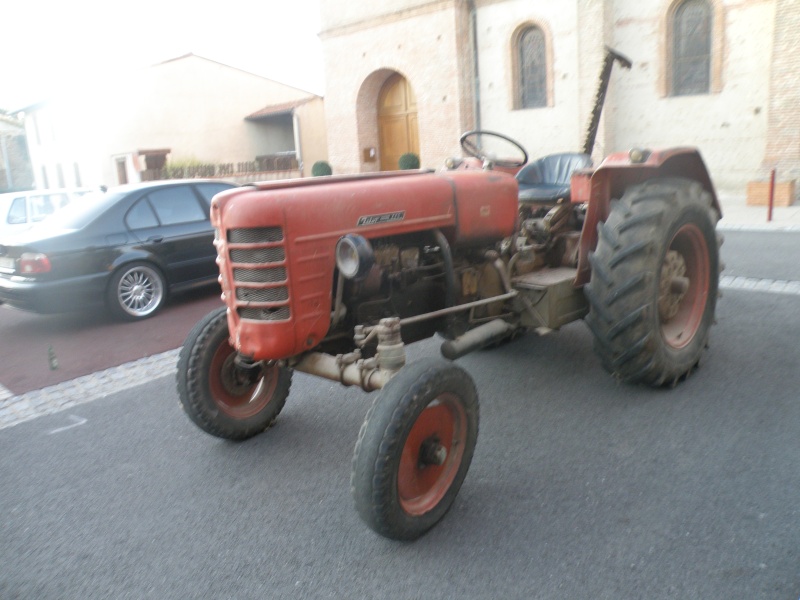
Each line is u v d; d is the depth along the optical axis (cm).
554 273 426
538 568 258
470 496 312
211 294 827
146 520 313
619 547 266
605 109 1441
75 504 332
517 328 417
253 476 348
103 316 741
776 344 474
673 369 396
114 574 273
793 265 704
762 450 331
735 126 1287
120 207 707
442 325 371
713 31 1277
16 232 998
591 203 401
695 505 289
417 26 1750
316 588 256
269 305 292
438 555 271
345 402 439
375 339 330
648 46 1367
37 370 561
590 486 312
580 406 401
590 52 1423
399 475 268
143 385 506
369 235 314
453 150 1750
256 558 278
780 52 1164
